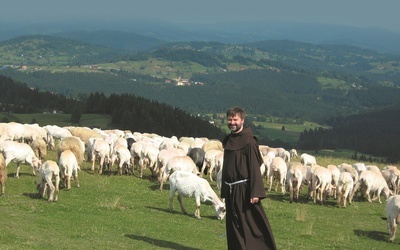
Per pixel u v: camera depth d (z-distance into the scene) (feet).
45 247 46.47
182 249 51.49
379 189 98.58
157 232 59.11
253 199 40.45
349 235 68.90
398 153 612.29
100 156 100.94
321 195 91.09
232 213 41.60
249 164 41.11
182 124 475.72
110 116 493.36
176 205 78.89
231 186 41.70
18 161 87.81
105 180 94.48
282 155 138.41
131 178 100.58
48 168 71.87
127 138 128.88
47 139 133.39
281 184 104.99
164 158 97.45
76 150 95.09
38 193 77.05
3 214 60.54
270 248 41.47
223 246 54.90
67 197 76.23
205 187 70.13
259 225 41.55
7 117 475.31
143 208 73.72
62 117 490.90
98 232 56.13
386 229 75.31
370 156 569.64
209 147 122.93
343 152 620.90
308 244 61.31
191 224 65.67
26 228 54.34
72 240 50.96
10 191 77.25
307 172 95.30
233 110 41.60
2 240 47.57
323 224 74.69
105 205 71.77
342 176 90.84
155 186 94.53
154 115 474.08
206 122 514.68
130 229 59.41
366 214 86.17
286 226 70.90
